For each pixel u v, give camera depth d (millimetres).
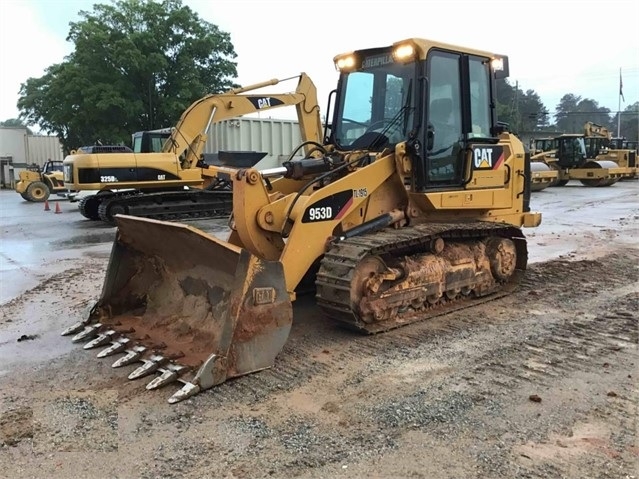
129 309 5395
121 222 5109
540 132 58812
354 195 5281
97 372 4332
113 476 2967
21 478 2963
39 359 4660
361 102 6250
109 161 13250
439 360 4535
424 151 5559
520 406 3695
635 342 4938
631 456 3084
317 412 3645
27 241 11797
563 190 23781
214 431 3420
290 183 5879
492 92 6543
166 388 4016
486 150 6258
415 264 5547
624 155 27812
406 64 5688
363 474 2945
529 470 2955
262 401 3811
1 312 6219
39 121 39812
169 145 14086
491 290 6473
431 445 3219
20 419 3598
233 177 5020
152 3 32156
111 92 29672
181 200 14359
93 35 30203
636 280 7328
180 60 31984
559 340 4996
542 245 10070
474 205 6141
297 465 3039
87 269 8594
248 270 4148
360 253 4859
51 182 24859
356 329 5145
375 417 3562
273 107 12938
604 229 12102
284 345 4871
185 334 4660
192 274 4867
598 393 3887
